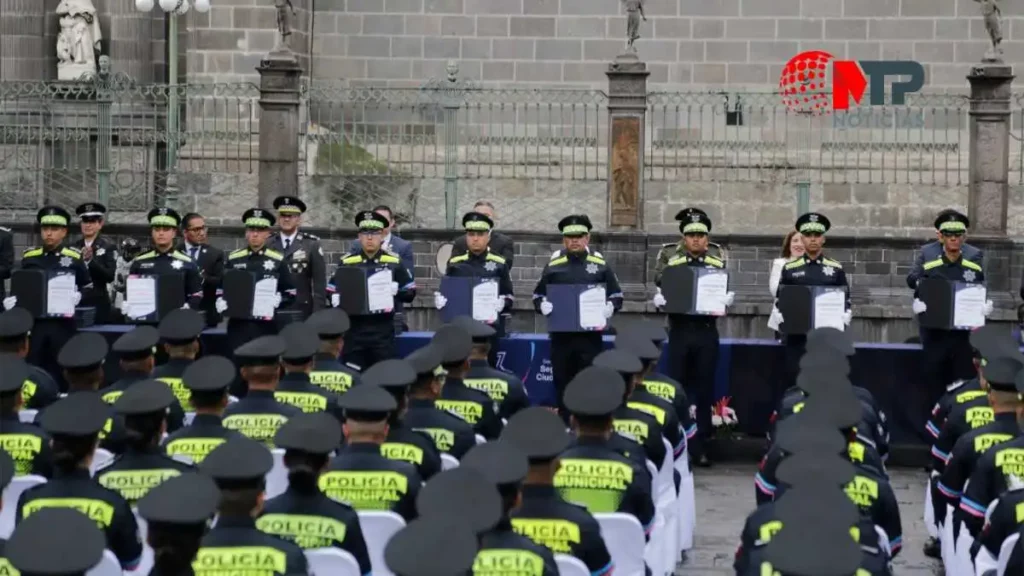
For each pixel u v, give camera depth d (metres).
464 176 27.66
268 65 26.61
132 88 29.19
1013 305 25.14
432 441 11.88
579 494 10.91
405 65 33.59
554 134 31.70
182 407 14.55
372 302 20.69
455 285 20.95
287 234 23.20
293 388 13.55
